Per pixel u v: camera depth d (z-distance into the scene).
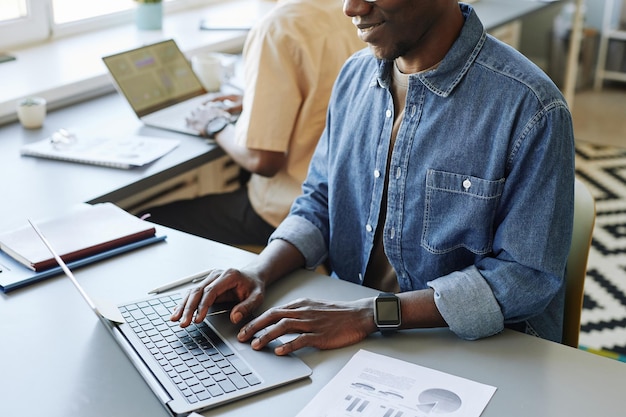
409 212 1.45
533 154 1.33
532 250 1.33
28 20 2.85
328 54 2.08
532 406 1.14
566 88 4.36
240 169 2.82
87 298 1.30
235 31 3.16
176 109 2.40
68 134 2.14
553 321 1.49
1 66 2.63
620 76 5.26
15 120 2.32
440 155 1.40
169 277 1.49
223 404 1.14
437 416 1.10
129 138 2.18
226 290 1.40
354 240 1.61
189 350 1.26
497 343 1.30
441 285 1.33
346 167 1.58
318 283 1.51
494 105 1.36
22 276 1.46
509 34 4.30
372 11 1.32
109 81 2.61
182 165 2.05
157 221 2.35
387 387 1.17
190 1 3.48
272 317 1.31
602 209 3.67
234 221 2.33
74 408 1.13
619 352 2.63
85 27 3.06
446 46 1.40
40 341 1.29
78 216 1.68
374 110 1.52
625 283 3.07
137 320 1.34
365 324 1.31
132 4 3.26
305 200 1.67
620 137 4.54
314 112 2.12
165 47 2.50
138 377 1.20
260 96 2.07
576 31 4.21
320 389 1.18
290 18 2.05
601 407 1.14
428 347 1.29
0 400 1.14
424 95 1.42
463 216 1.39
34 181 1.91
